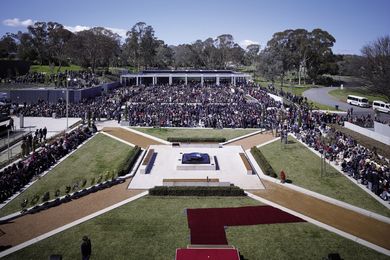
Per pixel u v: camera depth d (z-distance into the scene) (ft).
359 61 374.63
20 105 236.02
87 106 218.38
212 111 209.05
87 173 115.75
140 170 115.14
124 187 103.96
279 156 137.49
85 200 94.43
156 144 155.02
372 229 79.51
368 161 114.73
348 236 75.97
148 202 93.30
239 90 307.78
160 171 118.21
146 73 383.86
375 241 74.13
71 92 239.71
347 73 459.32
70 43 427.74
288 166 124.98
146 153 136.36
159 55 588.09
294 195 98.89
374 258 67.46
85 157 134.41
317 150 145.18
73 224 80.38
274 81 423.23
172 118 193.77
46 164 119.55
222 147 149.38
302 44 401.29
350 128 179.63
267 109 221.46
